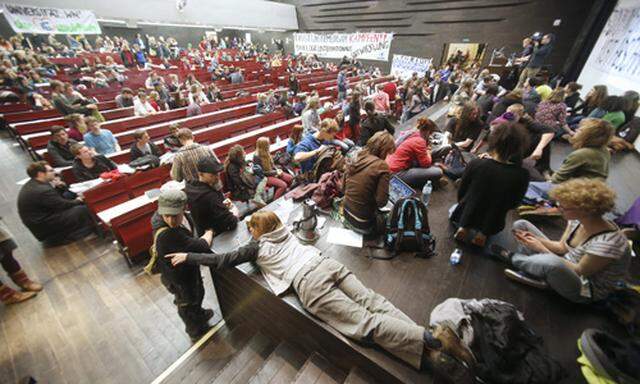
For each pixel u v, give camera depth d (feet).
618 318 5.87
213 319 8.81
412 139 10.41
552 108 15.12
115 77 32.17
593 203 4.99
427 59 44.37
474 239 7.98
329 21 55.62
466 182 7.36
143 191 12.15
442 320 5.43
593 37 27.81
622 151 15.02
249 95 30.22
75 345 7.76
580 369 5.09
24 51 34.06
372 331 5.10
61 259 10.67
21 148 19.84
